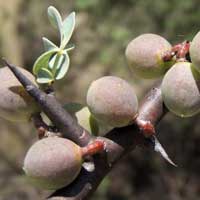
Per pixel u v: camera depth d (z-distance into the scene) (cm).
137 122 18
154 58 19
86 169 18
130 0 83
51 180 17
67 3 89
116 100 18
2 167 76
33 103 18
